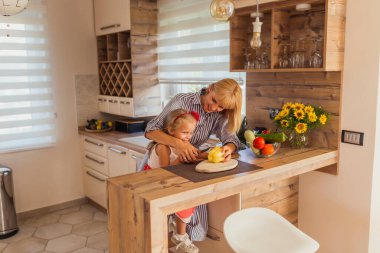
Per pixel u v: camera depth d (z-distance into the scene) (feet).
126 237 5.41
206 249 7.41
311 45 7.72
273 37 7.66
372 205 7.38
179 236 6.84
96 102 13.78
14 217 11.24
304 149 7.68
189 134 6.69
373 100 6.98
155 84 12.38
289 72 8.21
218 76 10.29
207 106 6.76
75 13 12.92
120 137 11.82
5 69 11.68
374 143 7.09
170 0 11.38
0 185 10.81
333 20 6.93
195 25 10.53
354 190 7.54
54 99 12.76
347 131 7.43
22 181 12.39
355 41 7.09
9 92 11.84
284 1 7.33
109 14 12.41
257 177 5.99
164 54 11.98
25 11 11.86
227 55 9.71
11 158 12.11
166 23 11.72
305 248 5.31
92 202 13.51
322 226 8.27
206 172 5.93
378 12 6.72
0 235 10.96
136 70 11.89
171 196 4.99
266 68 8.09
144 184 5.44
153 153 6.86
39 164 12.69
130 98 11.96
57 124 12.92
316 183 8.24
